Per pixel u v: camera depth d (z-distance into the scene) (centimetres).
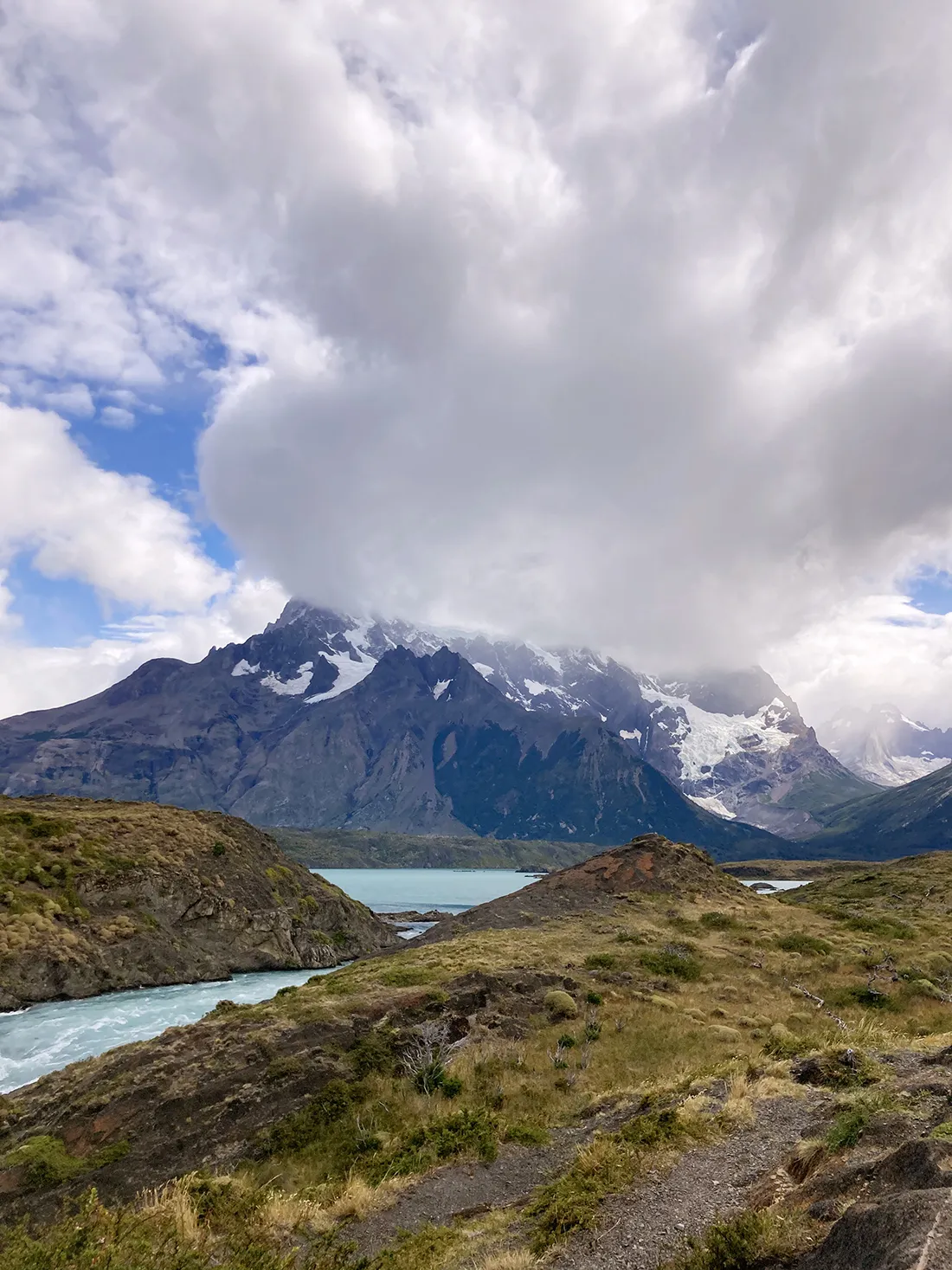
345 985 4722
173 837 9738
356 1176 2303
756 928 6775
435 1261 1494
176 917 8581
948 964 5456
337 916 10681
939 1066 1998
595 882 8838
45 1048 5381
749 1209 1328
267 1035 3728
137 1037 5647
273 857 10938
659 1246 1290
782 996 4766
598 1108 2533
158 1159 2844
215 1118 3073
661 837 9819
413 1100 3088
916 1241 856
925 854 15288
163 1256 1538
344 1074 3344
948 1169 1078
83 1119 3203
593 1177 1655
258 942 9081
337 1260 1661
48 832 8756
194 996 7181
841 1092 1892
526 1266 1334
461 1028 3884
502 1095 2994
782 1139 1664
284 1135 2872
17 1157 2947
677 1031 3800
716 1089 2177
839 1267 945
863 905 9881
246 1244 1759
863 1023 3638
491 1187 2012
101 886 8238
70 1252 1474
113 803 11281
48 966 7006
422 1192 2031
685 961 5462
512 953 5566
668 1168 1627
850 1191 1179
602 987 4734
